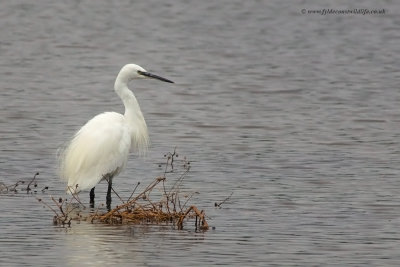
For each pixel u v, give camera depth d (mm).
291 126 21547
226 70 30891
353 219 13336
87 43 36844
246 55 34438
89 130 14516
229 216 13477
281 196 14758
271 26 42031
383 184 15688
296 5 47938
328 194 14922
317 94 26453
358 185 15594
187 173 16438
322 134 20578
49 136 19922
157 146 18969
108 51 35062
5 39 37281
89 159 14273
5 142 19109
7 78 28453
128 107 15328
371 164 17391
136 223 13117
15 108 23328
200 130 20922
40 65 31328
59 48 35531
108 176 14641
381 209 13953
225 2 49219
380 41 37969
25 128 20750
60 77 28984
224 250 11711
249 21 43500
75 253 11469
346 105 24656
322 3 48438
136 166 16969
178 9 47156
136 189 15258
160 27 41656
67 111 23281
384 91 27016
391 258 11430
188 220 13320
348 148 19016
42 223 12969
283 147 19031
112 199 14688
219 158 17828
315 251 11711
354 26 41781
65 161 14625
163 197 14367
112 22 42906
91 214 13531
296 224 13039
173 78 29188
